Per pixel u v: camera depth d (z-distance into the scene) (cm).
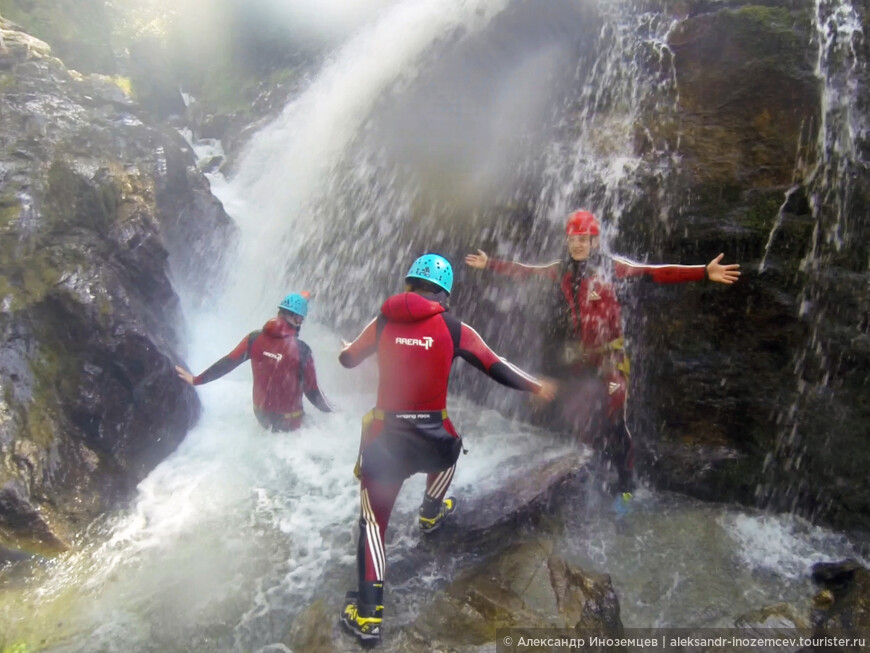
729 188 348
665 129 373
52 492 317
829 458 326
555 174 414
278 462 386
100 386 357
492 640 250
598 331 330
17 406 325
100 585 287
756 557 315
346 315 550
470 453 396
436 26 520
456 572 299
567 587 282
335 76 736
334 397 475
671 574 305
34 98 482
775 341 339
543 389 271
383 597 281
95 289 375
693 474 359
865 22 320
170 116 947
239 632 266
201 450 397
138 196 455
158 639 261
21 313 351
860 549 315
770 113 340
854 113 324
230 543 318
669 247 364
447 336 257
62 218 405
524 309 422
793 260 333
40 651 252
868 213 321
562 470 360
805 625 268
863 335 320
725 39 355
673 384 367
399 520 335
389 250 518
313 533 327
